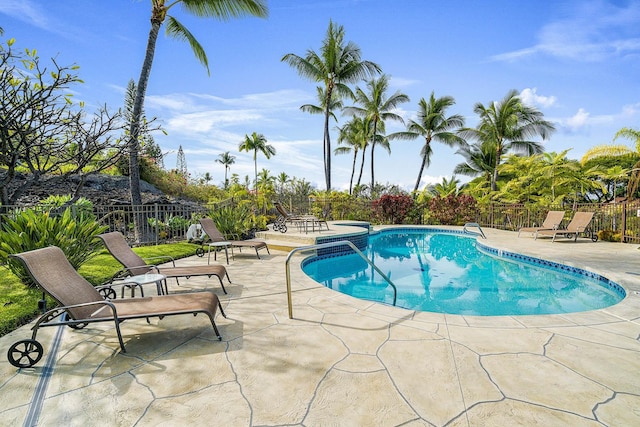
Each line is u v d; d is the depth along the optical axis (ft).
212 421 6.89
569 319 12.73
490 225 57.00
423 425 6.74
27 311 13.28
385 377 8.56
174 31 41.16
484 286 22.90
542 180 61.62
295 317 13.10
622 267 22.56
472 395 7.76
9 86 21.58
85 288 11.26
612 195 79.05
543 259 27.02
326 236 33.37
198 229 34.83
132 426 6.77
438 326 12.04
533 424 6.75
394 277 25.66
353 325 12.19
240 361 9.48
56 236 17.02
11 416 7.10
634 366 9.11
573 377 8.54
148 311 10.25
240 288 17.63
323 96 86.79
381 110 91.71
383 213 65.67
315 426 6.74
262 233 36.96
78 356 9.84
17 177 44.73
